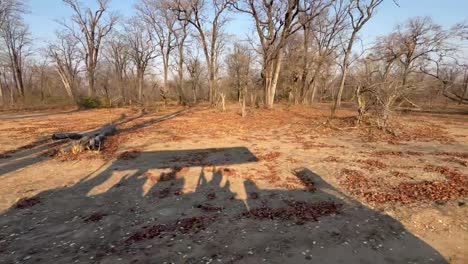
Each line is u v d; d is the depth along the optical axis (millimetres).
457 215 5688
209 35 37688
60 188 7793
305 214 6008
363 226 5488
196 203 6719
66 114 29828
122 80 47250
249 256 4625
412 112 28594
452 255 4555
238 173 8781
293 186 7668
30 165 9992
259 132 16656
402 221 5617
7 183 8195
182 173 8852
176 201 6859
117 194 7355
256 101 34219
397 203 6379
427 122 21188
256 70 41812
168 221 5852
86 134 15453
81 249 4887
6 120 24125
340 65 32469
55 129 18547
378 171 8711
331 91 44812
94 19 41156
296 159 10336
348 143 13211
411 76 21641
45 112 32688
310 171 8898
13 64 43125
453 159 10023
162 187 7777
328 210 6168
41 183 8180
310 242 4992
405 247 4809
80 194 7371
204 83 52750
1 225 5770
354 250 4746
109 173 8984
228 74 46750
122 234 5375
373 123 16766
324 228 5441
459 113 28547
